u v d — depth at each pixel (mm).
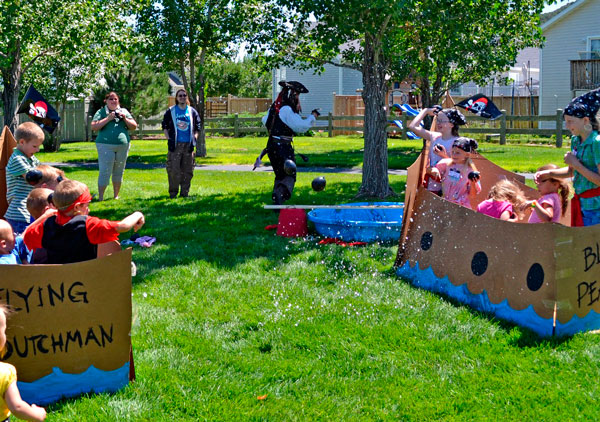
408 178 6645
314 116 9797
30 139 6238
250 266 6938
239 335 5020
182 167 11812
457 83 20812
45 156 22875
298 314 5426
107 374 4039
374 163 11750
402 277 6496
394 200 11359
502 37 15688
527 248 5016
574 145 5445
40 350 3871
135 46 18109
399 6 9758
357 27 10336
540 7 13742
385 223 7941
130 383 4129
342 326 5141
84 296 3895
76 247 4109
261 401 3990
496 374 4266
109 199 11750
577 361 4410
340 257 7215
